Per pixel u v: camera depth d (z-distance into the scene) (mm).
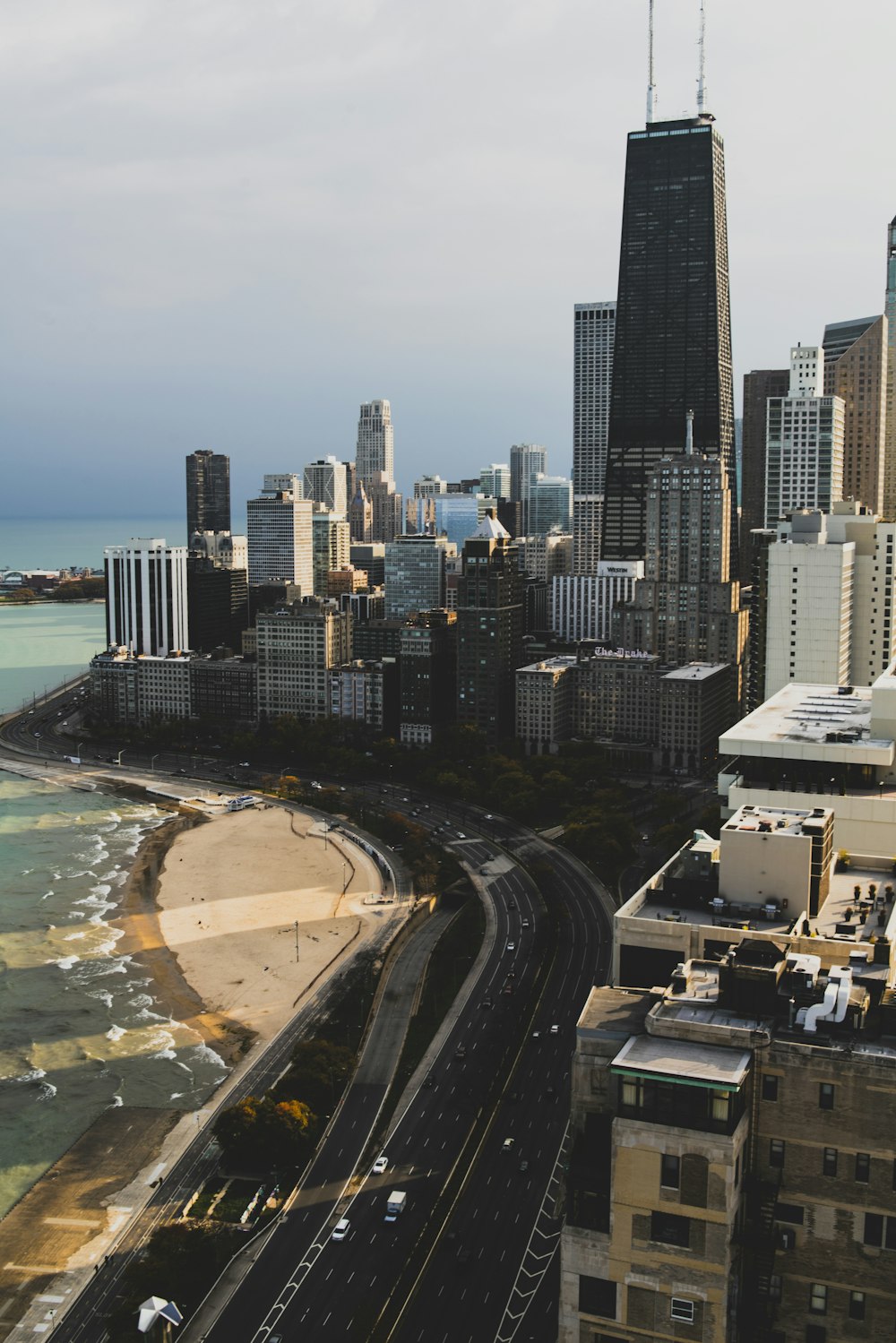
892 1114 140625
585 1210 148750
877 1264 143875
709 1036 147375
